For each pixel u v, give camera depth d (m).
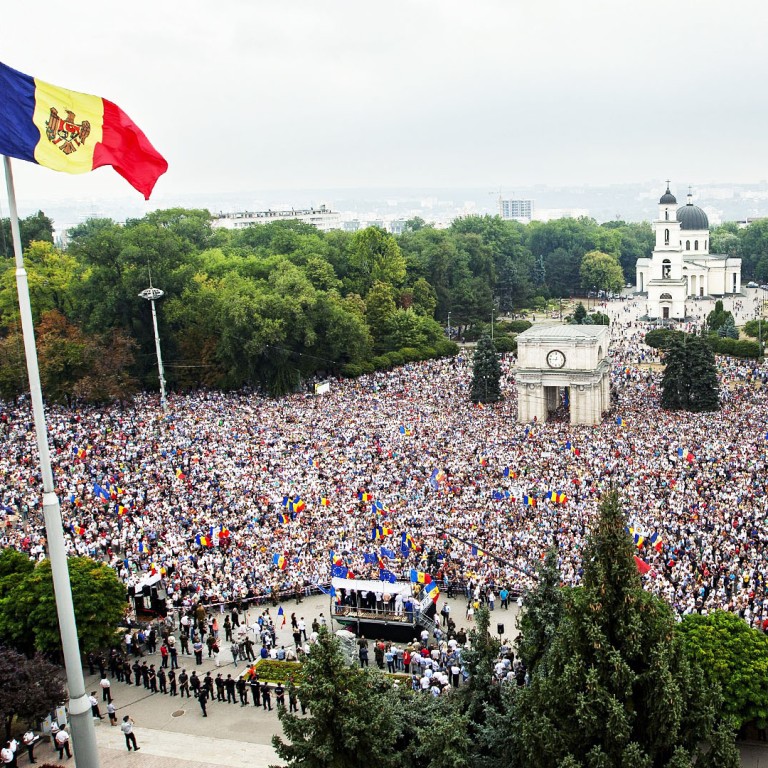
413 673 65.88
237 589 79.94
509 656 58.62
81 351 144.62
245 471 106.44
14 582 70.81
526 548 82.62
